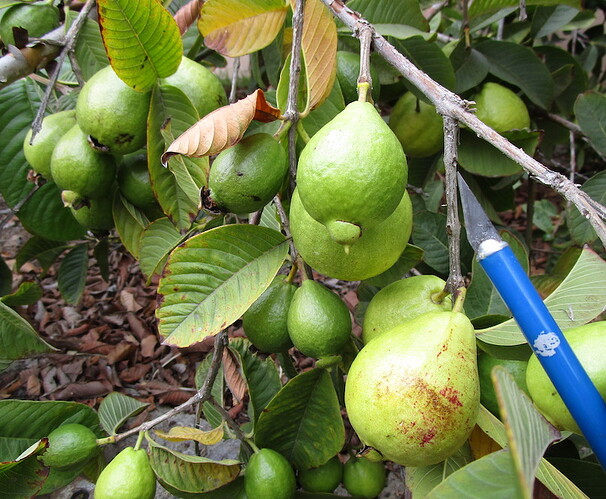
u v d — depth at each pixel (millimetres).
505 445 234
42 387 645
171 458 319
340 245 246
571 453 323
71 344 688
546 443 173
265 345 322
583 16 609
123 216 395
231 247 279
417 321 237
